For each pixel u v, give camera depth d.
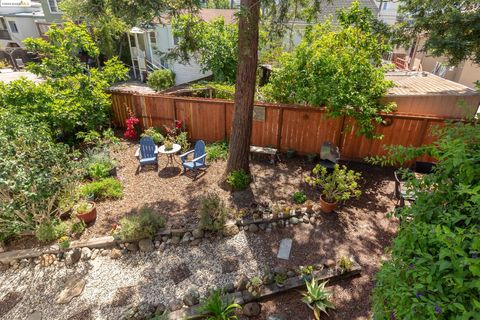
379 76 7.67
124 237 5.43
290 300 4.46
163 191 7.27
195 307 4.32
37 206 5.50
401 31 8.60
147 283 4.80
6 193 5.38
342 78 7.34
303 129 8.77
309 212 6.29
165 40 18.34
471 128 2.82
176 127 10.04
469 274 1.80
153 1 6.17
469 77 15.10
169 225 5.86
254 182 7.55
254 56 6.12
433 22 8.05
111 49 18.67
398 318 2.19
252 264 5.11
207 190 7.27
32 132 6.34
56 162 6.20
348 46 7.91
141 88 18.84
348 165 8.48
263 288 4.55
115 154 9.25
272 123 8.98
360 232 5.85
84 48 9.87
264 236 5.74
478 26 7.20
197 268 5.05
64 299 4.57
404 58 19.88
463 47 7.61
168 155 8.91
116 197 6.93
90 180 7.51
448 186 2.56
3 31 29.09
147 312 4.29
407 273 2.18
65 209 6.12
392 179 7.74
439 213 2.47
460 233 1.88
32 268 5.14
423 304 1.89
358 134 7.78
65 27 9.61
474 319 1.65
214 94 12.60
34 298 4.61
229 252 5.38
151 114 10.42
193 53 7.78
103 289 4.72
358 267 4.89
